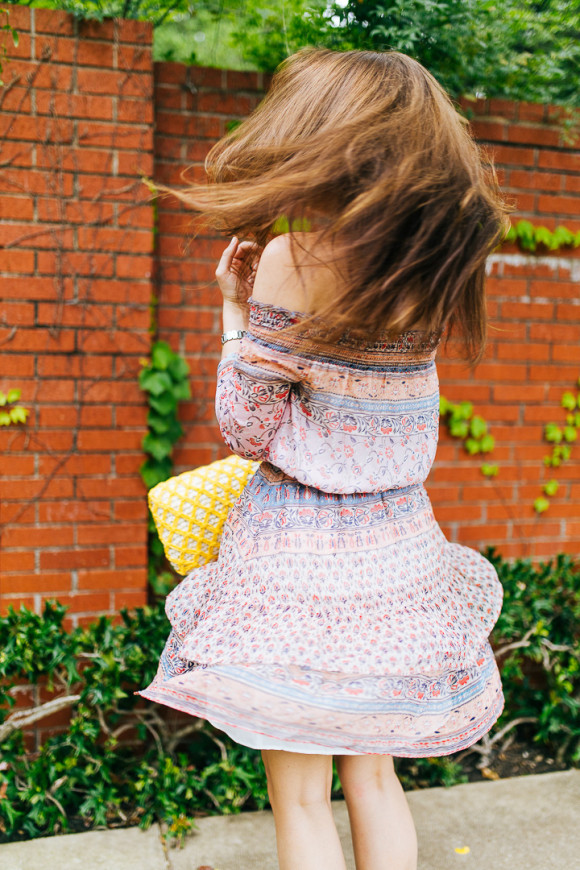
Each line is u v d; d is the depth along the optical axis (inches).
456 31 102.8
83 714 88.7
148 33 91.8
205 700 45.1
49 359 93.4
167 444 97.7
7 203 90.3
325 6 101.3
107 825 86.7
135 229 94.0
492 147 109.1
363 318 42.7
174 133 100.7
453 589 54.2
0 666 85.0
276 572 47.8
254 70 106.0
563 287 117.0
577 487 120.0
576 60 110.7
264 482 51.2
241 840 83.6
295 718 44.1
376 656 45.4
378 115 44.7
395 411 50.3
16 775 88.0
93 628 91.7
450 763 97.0
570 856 81.4
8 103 89.1
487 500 116.3
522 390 116.6
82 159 91.7
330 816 50.8
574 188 115.5
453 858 80.7
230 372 49.8
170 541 60.4
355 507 49.2
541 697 106.1
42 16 88.7
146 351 95.9
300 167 44.1
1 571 94.1
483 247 44.6
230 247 57.1
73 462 95.2
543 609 105.5
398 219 41.7
